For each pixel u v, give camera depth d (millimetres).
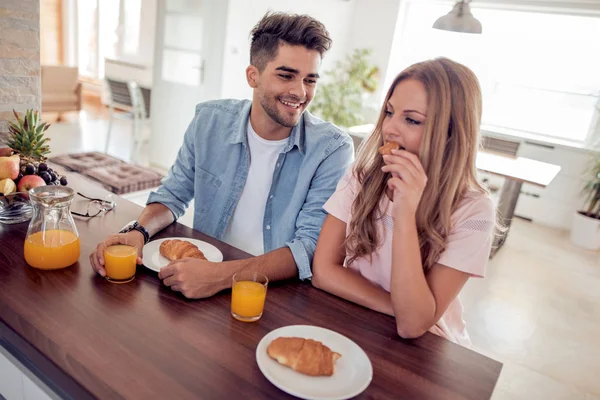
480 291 2998
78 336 792
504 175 3293
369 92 6066
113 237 1075
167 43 4480
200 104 1563
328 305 1029
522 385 2043
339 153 1397
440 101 958
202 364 763
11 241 1139
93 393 670
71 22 8430
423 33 5898
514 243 4113
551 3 4680
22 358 833
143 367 736
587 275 3547
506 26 5180
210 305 956
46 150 1441
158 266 1072
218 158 1507
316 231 1312
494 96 5406
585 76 4824
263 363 764
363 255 1166
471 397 778
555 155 4617
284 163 1461
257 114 1410
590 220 4156
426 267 1056
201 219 1575
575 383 2121
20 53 1691
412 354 884
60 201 1023
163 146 4781
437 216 1031
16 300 878
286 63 1239
